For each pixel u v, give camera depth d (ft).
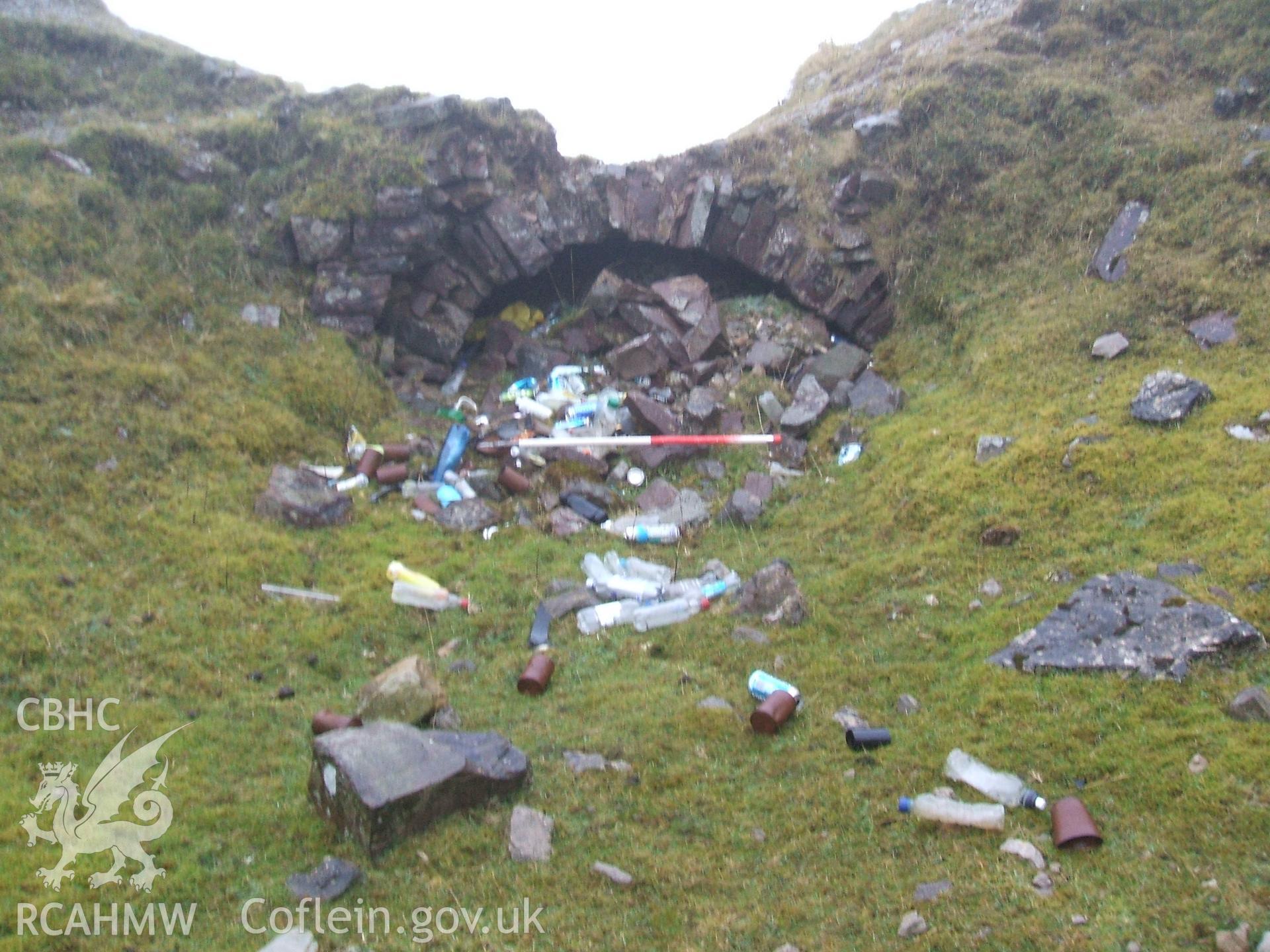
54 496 22.22
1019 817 13.97
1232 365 24.57
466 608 21.90
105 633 18.99
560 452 28.55
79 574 20.51
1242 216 28.02
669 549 25.02
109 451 23.94
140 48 36.04
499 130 34.71
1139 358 26.27
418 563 23.54
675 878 13.52
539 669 18.84
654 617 21.13
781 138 37.88
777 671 18.86
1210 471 20.77
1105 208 30.96
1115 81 35.01
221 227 31.37
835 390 30.86
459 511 25.86
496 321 35.01
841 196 35.12
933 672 17.93
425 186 32.32
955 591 20.29
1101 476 21.79
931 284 33.17
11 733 16.08
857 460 27.50
